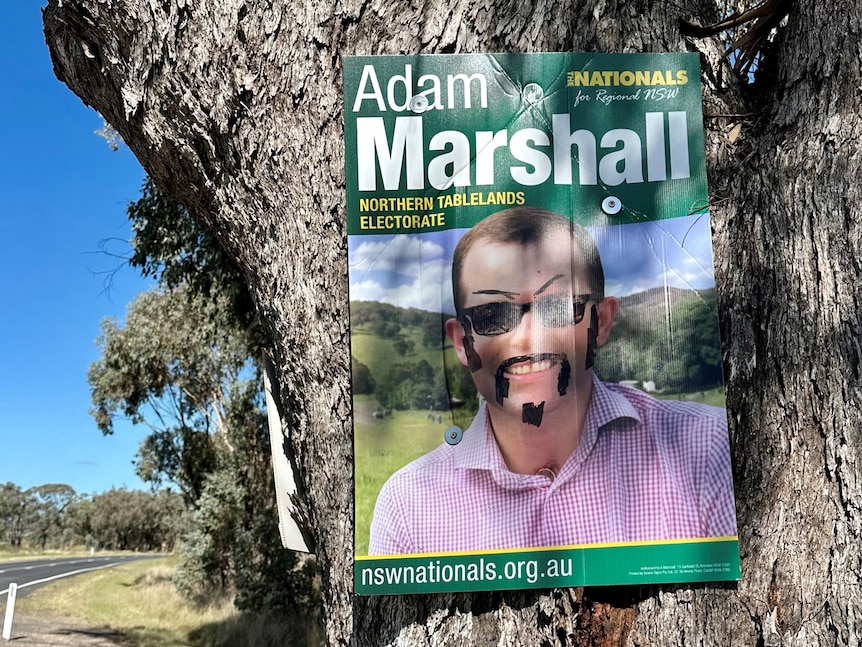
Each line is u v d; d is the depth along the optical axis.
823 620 1.12
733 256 1.29
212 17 1.34
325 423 1.29
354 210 1.27
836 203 1.22
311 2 1.32
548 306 1.25
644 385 1.24
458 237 1.26
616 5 1.34
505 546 1.21
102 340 11.41
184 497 13.23
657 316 1.26
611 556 1.20
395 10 1.32
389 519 1.22
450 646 1.19
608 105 1.31
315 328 1.30
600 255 1.27
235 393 10.21
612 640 1.19
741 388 1.24
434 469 1.22
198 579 11.52
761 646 1.14
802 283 1.22
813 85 1.29
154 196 5.27
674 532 1.20
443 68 1.30
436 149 1.28
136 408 12.29
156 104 1.45
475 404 1.24
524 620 1.19
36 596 14.17
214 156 1.44
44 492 52.75
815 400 1.18
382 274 1.26
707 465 1.22
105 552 39.06
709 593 1.18
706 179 1.30
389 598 1.23
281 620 8.98
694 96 1.32
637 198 1.29
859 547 1.12
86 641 9.12
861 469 1.14
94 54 1.56
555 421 1.23
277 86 1.33
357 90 1.29
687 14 1.38
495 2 1.32
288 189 1.33
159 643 9.05
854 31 1.26
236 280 5.31
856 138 1.23
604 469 1.22
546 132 1.29
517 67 1.30
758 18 1.38
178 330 10.48
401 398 1.24
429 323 1.25
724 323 1.27
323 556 1.33
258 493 10.16
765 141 1.32
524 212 1.27
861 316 1.18
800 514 1.16
